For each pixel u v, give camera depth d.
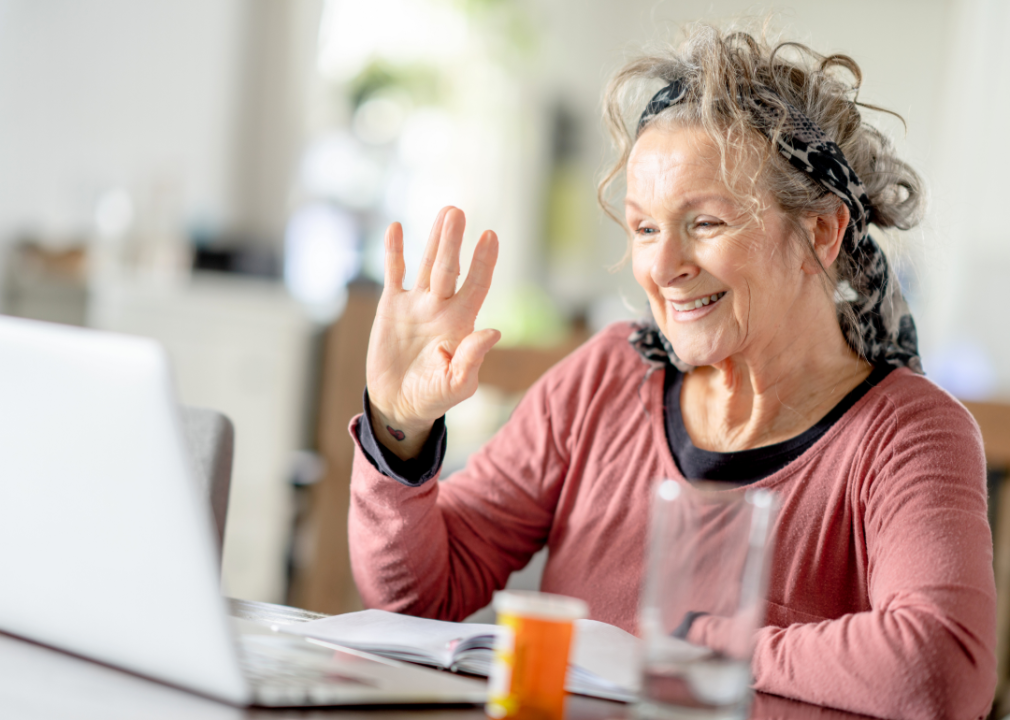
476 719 0.69
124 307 3.20
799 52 1.16
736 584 0.64
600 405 1.28
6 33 3.38
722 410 1.20
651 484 1.21
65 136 3.65
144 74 3.90
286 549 2.98
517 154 7.09
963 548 0.95
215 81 4.23
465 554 1.24
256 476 3.19
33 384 0.69
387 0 5.61
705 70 1.08
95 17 3.70
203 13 4.13
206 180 4.23
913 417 1.09
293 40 4.45
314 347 3.26
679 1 7.61
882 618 0.88
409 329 1.02
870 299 1.14
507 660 0.67
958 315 4.31
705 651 0.64
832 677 0.85
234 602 1.01
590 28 7.79
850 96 1.17
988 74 4.38
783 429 1.16
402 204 5.78
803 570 1.10
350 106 5.45
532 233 7.41
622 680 0.78
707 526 0.65
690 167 1.07
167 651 0.68
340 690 0.68
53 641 0.76
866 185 1.16
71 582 0.71
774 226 1.09
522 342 2.11
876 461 1.08
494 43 6.38
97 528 0.69
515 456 1.29
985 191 4.33
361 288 2.27
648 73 1.16
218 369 3.21
